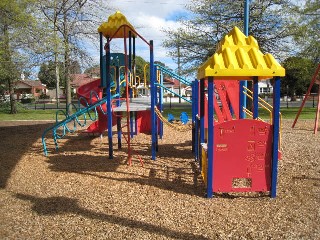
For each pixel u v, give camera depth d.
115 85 9.66
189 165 6.35
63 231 3.48
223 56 4.39
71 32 19.52
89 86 10.88
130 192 4.75
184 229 3.47
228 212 3.92
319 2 17.48
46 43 15.37
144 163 6.57
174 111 23.03
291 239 3.20
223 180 4.46
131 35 8.88
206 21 19.83
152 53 6.70
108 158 7.15
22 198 4.56
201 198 4.46
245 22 8.58
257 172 4.45
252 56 4.34
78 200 4.45
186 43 20.56
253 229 3.44
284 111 20.50
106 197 4.55
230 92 6.77
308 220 3.63
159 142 9.08
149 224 3.60
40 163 6.78
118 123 8.25
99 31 7.29
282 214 3.82
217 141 4.41
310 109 22.31
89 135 10.70
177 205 4.19
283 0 18.55
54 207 4.20
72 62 20.11
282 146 8.05
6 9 12.69
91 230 3.49
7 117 18.67
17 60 15.98
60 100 46.50
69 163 6.73
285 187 4.87
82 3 19.53
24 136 10.83
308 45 18.17
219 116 6.57
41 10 17.73
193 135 7.41
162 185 5.07
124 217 3.82
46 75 22.55
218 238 3.26
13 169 6.27
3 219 3.82
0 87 24.67
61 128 12.95
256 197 4.48
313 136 9.70
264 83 62.50
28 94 60.28
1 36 13.92
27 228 3.57
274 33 18.97
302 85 44.09
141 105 7.60
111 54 8.98
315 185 4.92
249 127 4.40
